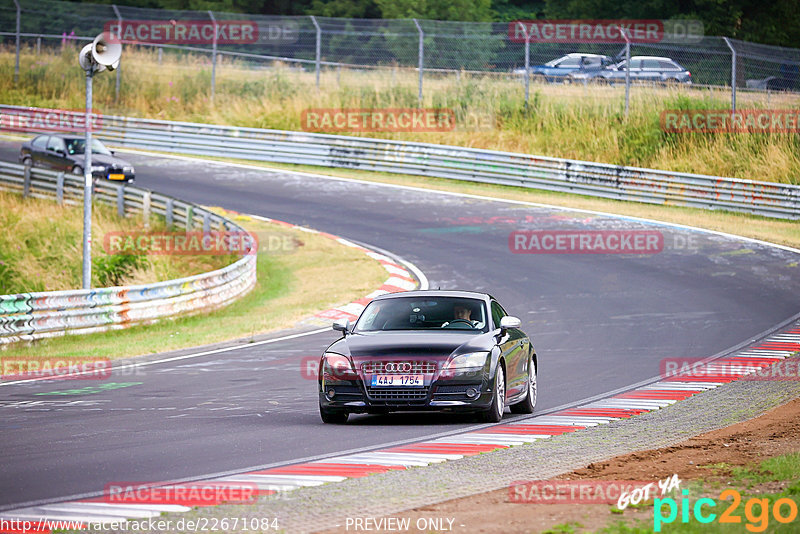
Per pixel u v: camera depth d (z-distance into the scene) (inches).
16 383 2265.0
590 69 7135.8
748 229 4756.4
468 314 1818.4
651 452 1366.9
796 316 3161.9
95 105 7249.0
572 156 6161.4
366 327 1812.3
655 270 3939.5
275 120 6820.9
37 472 1323.8
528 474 1266.0
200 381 2271.2
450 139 6432.1
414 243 4483.3
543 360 2529.5
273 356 2642.7
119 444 1531.7
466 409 1659.7
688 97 6245.1
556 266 4028.1
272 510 1072.2
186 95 7268.7
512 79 6781.5
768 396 1964.8
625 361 2495.1
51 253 4141.2
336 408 1678.2
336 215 5054.1
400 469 1309.1
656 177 5369.1
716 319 3112.7
